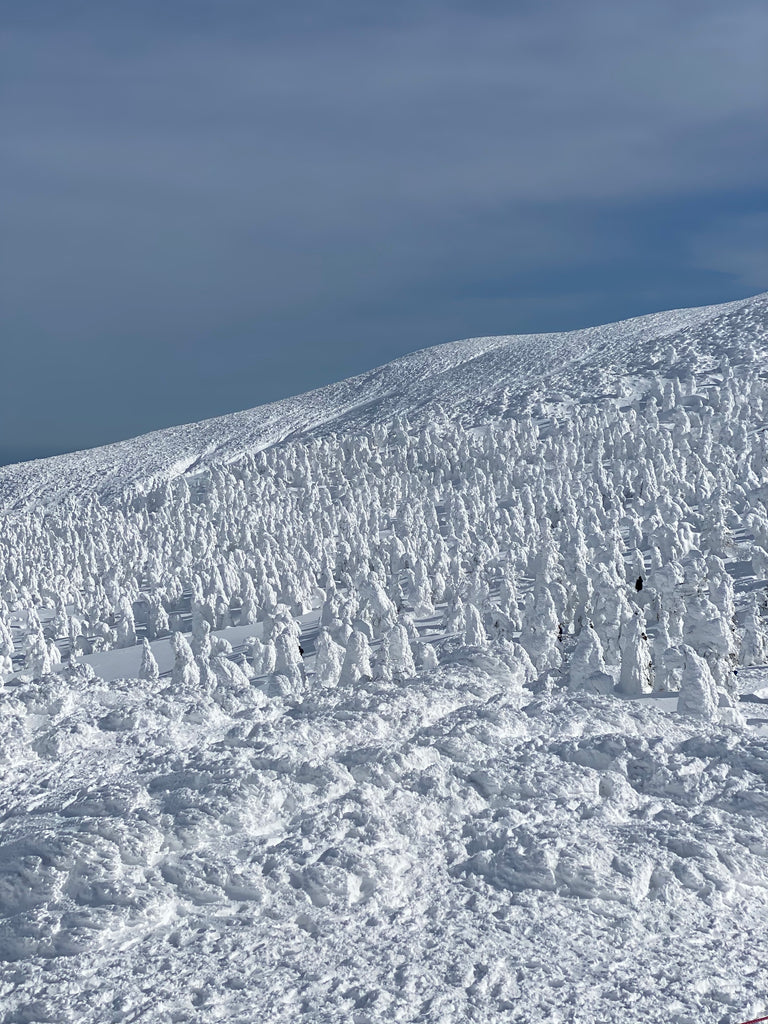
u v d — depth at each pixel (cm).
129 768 2053
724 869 1617
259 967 1358
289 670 5334
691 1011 1260
